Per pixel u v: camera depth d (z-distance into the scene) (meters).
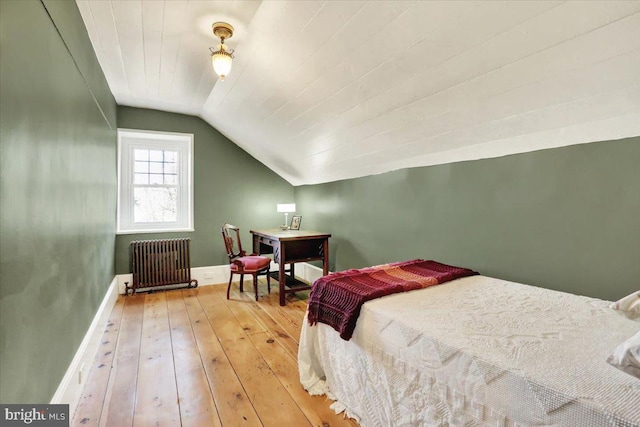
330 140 3.01
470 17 1.39
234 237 4.52
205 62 2.59
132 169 4.04
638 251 1.58
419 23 1.51
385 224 3.13
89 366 2.06
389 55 1.77
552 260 1.92
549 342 1.18
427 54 1.66
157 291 3.92
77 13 1.86
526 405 0.94
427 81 1.83
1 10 0.94
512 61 1.50
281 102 2.78
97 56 2.48
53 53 1.43
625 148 1.61
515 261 2.10
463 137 2.17
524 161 2.03
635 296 0.95
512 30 1.37
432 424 1.23
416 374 1.30
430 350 1.25
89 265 2.23
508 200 2.13
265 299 3.63
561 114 1.67
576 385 0.90
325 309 1.85
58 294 1.50
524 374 0.97
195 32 2.14
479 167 2.29
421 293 1.79
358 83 2.09
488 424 1.04
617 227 1.65
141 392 1.85
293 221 4.44
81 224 1.98
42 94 1.29
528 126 1.84
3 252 0.96
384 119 2.33
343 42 1.83
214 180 4.37
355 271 2.16
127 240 3.86
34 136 1.20
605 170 1.68
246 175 4.58
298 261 3.59
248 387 1.91
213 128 4.35
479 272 2.31
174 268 3.98
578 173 1.78
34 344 1.21
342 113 2.50
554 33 1.31
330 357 1.83
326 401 1.79
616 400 0.83
